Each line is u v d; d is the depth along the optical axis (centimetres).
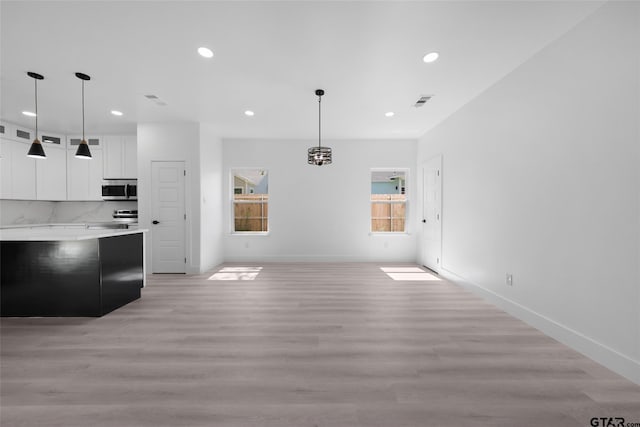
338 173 621
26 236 276
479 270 375
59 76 318
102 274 305
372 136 596
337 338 251
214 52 271
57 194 547
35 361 212
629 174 192
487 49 267
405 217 639
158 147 499
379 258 625
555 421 152
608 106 205
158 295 379
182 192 504
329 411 159
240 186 733
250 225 641
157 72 310
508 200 318
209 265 542
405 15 218
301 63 292
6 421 150
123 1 202
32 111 434
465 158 410
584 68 224
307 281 452
